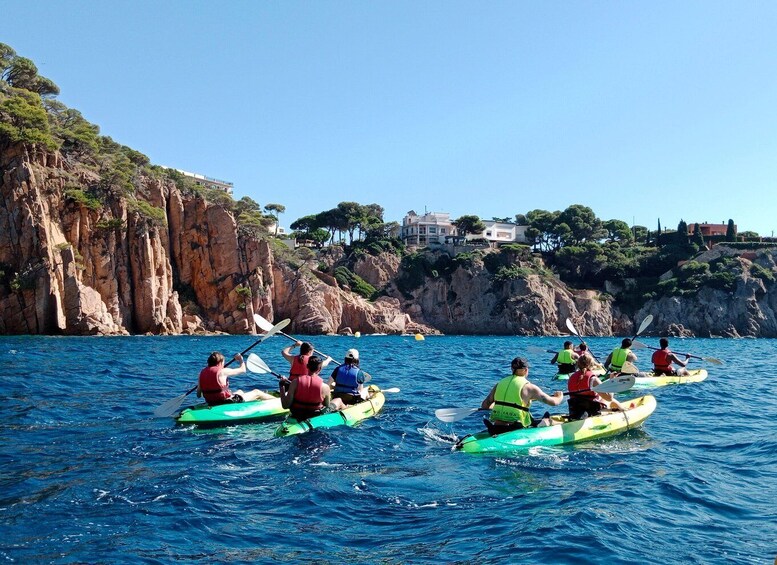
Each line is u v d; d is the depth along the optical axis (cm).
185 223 8356
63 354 3250
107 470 866
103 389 1728
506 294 10444
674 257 11075
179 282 8256
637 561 573
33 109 6856
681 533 644
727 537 634
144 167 8531
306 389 1158
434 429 1201
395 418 1304
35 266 6366
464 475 873
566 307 10412
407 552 595
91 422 1225
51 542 605
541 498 765
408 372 2473
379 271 10938
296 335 8738
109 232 7131
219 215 8406
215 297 8288
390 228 12112
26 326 6297
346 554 591
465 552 594
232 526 661
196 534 636
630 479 855
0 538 612
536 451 1021
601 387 1181
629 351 1872
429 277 10938
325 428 1155
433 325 10606
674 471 895
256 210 10688
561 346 6359
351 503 744
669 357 2117
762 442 1090
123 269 7269
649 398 1358
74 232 6875
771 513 709
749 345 6606
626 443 1089
